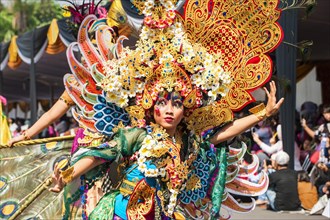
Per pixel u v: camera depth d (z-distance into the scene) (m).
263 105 4.18
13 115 27.94
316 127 10.04
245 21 4.22
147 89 3.88
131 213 3.77
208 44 4.24
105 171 3.91
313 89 14.24
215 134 4.21
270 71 4.17
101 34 4.17
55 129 15.41
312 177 8.91
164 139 3.85
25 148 4.91
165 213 3.85
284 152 8.72
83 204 4.07
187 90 3.91
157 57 3.89
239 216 8.38
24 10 41.06
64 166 3.86
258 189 4.57
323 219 8.06
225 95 4.13
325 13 9.76
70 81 4.13
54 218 4.72
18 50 14.90
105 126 4.00
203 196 4.18
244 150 4.51
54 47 13.53
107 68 3.94
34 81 14.40
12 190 4.87
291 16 7.72
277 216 8.36
